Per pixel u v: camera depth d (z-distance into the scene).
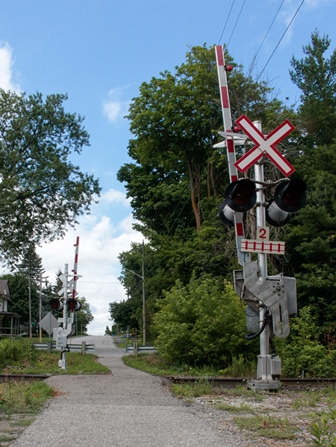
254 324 10.92
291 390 11.89
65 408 8.26
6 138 35.78
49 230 38.03
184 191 41.69
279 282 10.50
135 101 37.19
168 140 37.75
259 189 10.91
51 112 36.91
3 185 33.19
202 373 17.25
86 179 38.34
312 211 23.55
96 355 31.31
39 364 21.94
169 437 6.19
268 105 30.28
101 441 5.95
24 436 6.18
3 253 36.50
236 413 8.18
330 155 26.42
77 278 20.56
